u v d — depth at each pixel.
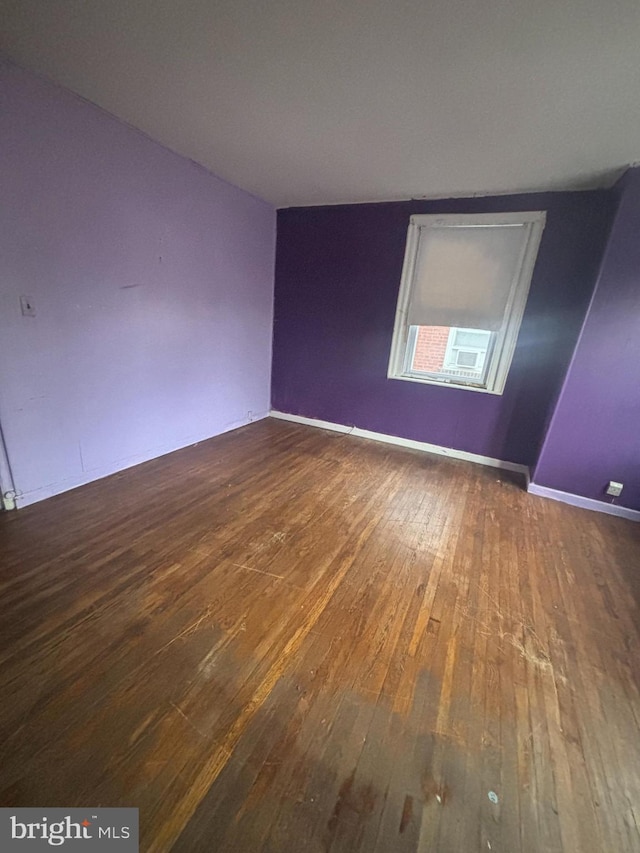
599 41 1.38
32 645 1.42
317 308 4.10
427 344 3.77
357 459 3.55
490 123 2.02
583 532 2.51
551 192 2.96
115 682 1.31
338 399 4.26
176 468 3.06
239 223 3.51
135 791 1.02
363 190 3.26
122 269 2.58
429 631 1.64
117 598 1.68
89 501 2.46
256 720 1.23
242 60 1.67
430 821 1.01
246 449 3.60
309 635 1.57
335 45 1.52
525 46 1.44
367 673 1.42
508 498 2.95
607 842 1.00
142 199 2.60
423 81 1.71
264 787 1.06
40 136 1.98
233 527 2.31
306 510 2.57
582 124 1.96
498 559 2.18
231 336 3.77
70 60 1.76
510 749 1.21
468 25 1.36
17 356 2.12
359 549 2.18
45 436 2.36
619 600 1.91
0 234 1.93
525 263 3.14
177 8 1.39
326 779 1.09
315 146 2.48
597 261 2.72
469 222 3.23
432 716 1.29
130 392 2.86
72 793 1.01
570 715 1.33
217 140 2.50
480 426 3.63
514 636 1.65
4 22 1.50
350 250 3.79
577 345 2.67
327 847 0.95
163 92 1.98
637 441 2.62
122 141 2.37
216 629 1.56
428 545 2.27
